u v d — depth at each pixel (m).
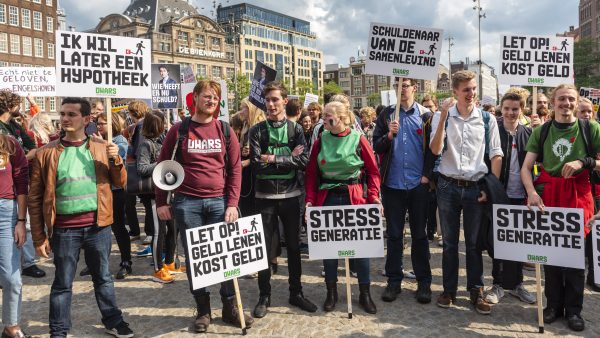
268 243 4.45
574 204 3.90
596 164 3.78
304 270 5.84
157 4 79.50
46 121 6.73
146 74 4.65
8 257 3.74
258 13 101.50
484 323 4.16
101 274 3.95
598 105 10.60
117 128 6.10
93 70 4.39
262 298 4.50
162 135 5.47
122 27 76.19
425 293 4.64
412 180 4.66
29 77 9.73
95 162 3.81
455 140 4.34
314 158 4.45
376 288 5.13
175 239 5.63
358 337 3.92
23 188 3.81
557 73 6.34
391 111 4.88
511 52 6.39
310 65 113.50
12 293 3.79
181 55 76.81
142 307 4.68
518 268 4.67
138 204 11.00
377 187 4.39
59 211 3.71
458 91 4.31
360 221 4.30
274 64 102.88
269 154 4.41
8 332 3.84
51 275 5.79
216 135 4.00
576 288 3.97
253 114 5.46
